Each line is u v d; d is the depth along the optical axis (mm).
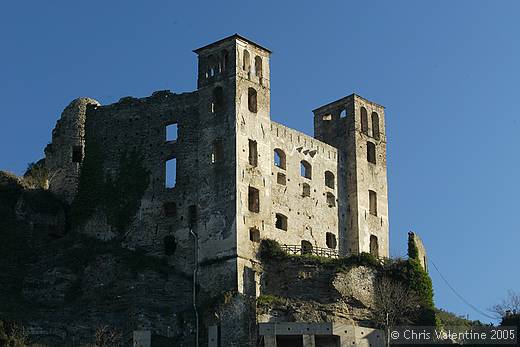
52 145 130375
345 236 129125
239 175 117125
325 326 108375
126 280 115750
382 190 133750
